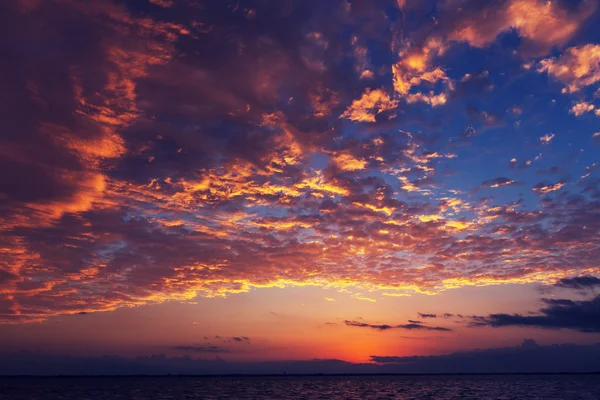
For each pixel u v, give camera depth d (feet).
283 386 620.90
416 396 387.55
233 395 414.82
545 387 517.96
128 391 475.72
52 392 450.71
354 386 600.80
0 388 532.32
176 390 500.74
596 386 533.55
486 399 346.95
